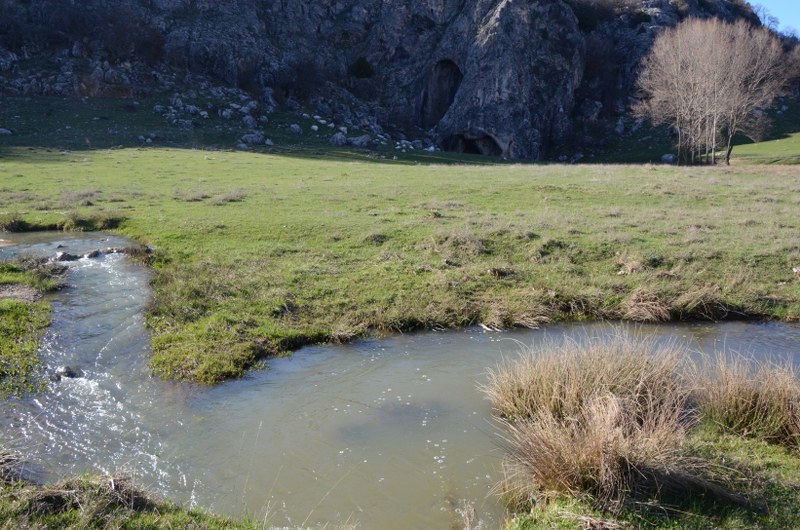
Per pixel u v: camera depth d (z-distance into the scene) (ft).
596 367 28.40
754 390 26.73
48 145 145.38
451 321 44.55
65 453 24.99
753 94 202.80
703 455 23.52
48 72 199.00
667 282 52.03
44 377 32.37
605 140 272.51
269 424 28.02
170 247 60.18
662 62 208.95
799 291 50.78
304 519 21.16
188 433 27.07
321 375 34.32
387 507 21.86
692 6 341.62
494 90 266.57
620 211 77.66
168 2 258.78
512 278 53.11
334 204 82.23
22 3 228.84
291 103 236.22
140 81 209.97
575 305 48.03
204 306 43.78
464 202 84.23
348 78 297.12
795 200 86.28
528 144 263.70
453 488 22.98
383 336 41.81
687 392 27.61
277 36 285.84
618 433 21.67
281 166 130.21
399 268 54.29
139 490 21.15
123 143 156.35
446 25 305.53
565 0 307.99
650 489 21.15
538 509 21.09
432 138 278.05
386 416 28.91
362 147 195.11
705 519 19.86
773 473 22.67
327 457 25.13
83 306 43.83
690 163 202.28
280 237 64.08
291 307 44.83
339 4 317.01
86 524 18.57
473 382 33.19
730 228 69.00
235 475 23.75
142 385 32.09
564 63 279.90
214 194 90.07
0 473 22.03
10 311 40.91
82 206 80.64
